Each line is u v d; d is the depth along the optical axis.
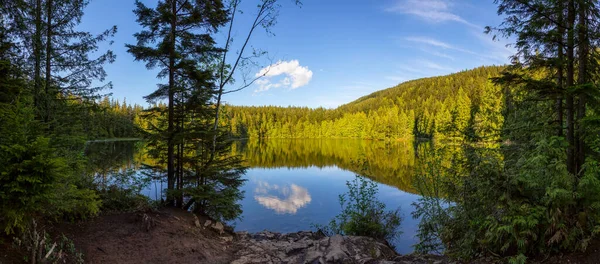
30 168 3.58
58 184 3.97
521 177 4.48
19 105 3.92
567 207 4.21
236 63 8.41
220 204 7.31
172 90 6.77
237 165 7.64
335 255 5.46
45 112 6.30
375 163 24.52
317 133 102.25
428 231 7.00
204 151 7.50
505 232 4.57
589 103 4.63
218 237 6.68
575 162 4.67
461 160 6.38
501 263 4.52
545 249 4.31
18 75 5.20
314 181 18.27
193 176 7.23
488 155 5.53
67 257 4.13
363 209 7.88
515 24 5.07
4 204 3.48
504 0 4.96
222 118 8.58
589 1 4.34
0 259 3.44
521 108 6.43
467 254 5.10
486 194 5.01
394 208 11.08
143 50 6.52
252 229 9.45
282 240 7.36
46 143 3.71
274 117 109.56
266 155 37.84
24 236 3.83
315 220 10.38
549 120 5.56
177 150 7.25
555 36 4.65
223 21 7.55
